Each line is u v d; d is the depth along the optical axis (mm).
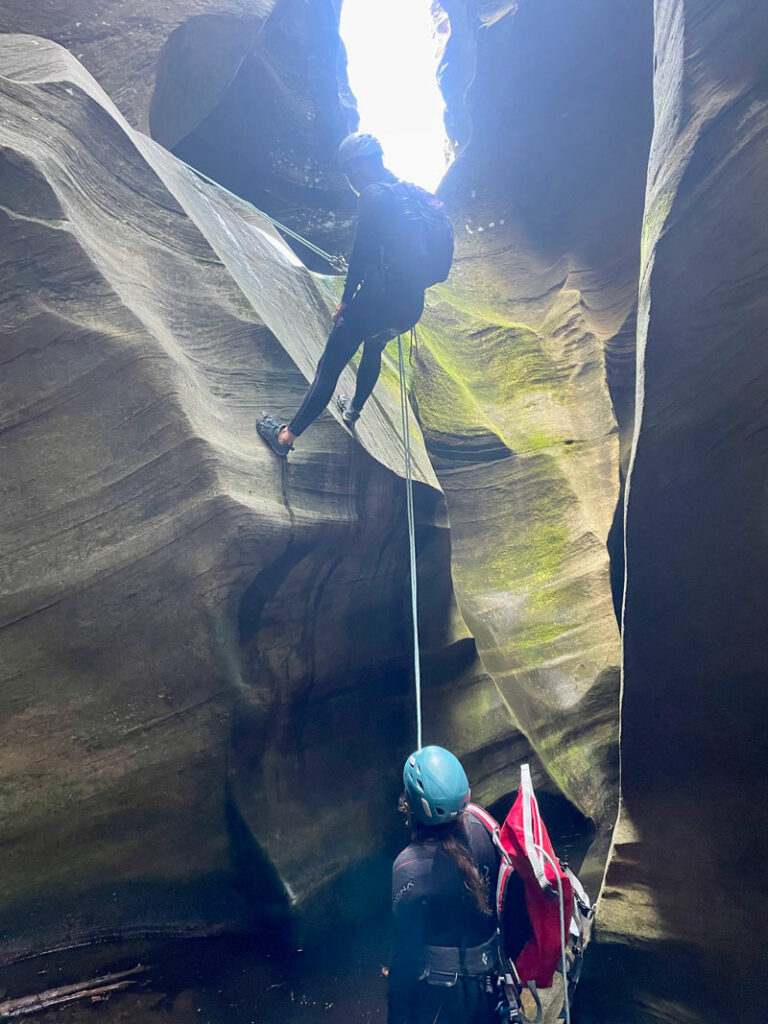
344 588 4742
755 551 3383
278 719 4352
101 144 4297
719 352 3416
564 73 11133
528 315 10273
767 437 3305
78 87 4219
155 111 6461
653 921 3752
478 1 12188
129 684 3824
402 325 4137
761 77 3379
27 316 3723
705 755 3674
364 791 4805
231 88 10414
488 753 5582
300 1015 3729
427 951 2350
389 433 5797
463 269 10914
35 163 3758
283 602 4297
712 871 3631
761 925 3459
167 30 6047
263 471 4191
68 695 3715
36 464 3729
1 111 3867
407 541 5191
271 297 5332
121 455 3822
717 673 3574
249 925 4059
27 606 3660
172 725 3900
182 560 3846
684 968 3637
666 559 3658
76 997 3459
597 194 10648
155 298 4273
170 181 4852
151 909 3826
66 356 3766
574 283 10078
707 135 3469
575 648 6836
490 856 2467
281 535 4059
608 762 6301
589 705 6508
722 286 3412
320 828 4422
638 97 10586
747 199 3346
